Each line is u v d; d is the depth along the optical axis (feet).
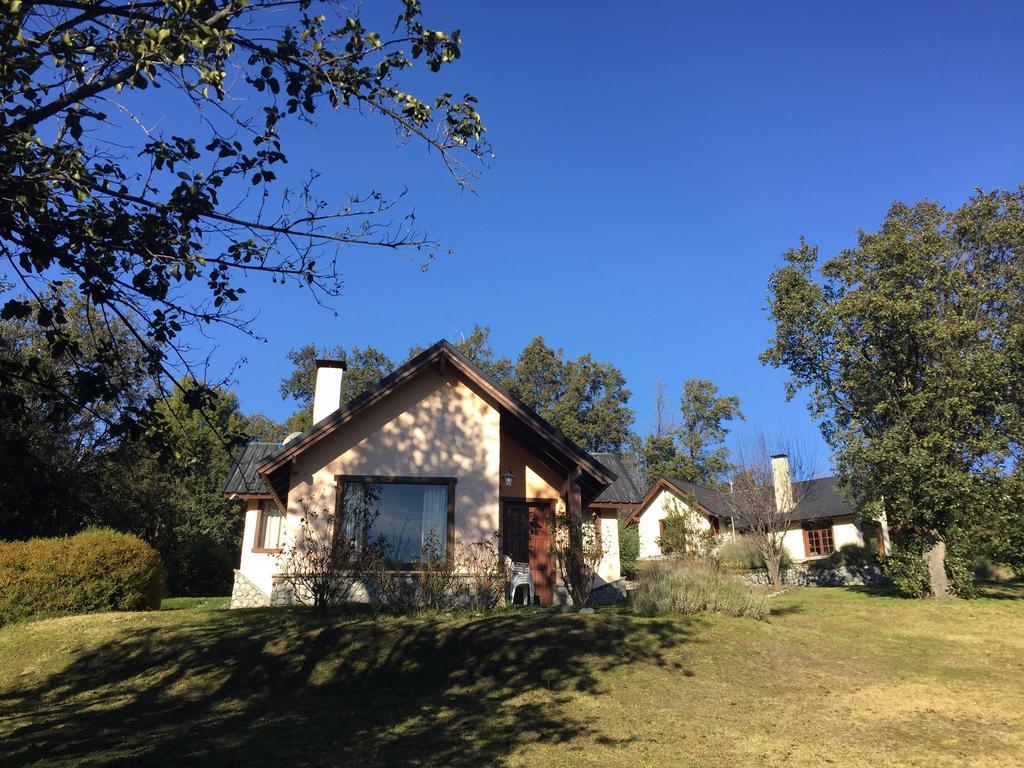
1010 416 56.49
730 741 24.68
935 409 58.23
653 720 26.91
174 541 90.99
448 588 44.98
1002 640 44.09
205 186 19.40
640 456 186.50
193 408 20.13
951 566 60.23
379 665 32.76
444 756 22.68
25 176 17.37
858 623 46.73
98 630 38.42
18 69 17.28
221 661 33.35
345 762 21.95
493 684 30.96
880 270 61.77
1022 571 68.08
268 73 19.12
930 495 57.00
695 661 34.58
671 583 44.98
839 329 62.69
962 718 28.25
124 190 19.56
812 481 110.63
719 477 173.99
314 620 39.45
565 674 32.14
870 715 28.37
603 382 187.11
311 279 20.89
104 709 28.40
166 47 16.60
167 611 45.75
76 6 17.48
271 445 75.56
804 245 66.08
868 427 62.95
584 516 69.31
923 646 41.68
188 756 22.18
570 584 45.91
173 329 20.26
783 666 35.09
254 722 26.43
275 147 19.80
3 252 18.48
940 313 61.00
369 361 171.83
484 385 51.01
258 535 66.80
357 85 20.29
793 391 66.39
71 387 19.01
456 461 50.67
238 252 20.17
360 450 50.55
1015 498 56.80
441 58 20.62
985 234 61.98
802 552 113.39
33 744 23.59
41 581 44.75
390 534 48.80
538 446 55.67
